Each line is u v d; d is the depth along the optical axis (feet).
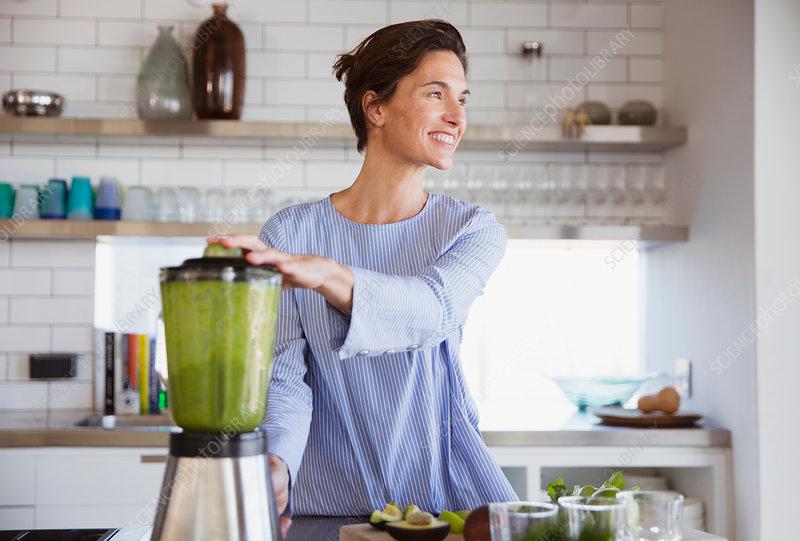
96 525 10.89
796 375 10.39
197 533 3.68
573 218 12.98
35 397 12.85
